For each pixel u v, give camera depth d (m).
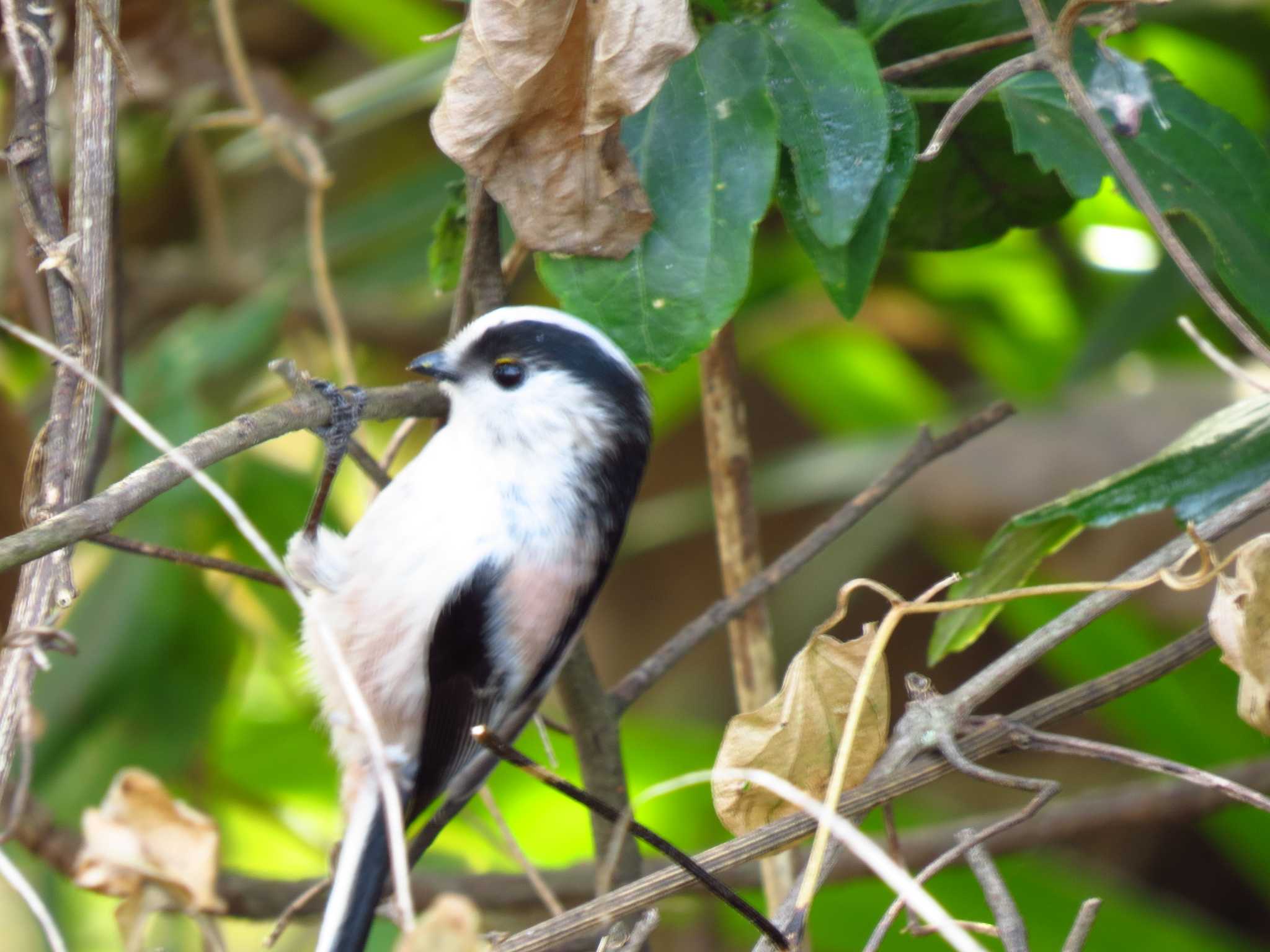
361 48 11.44
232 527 8.34
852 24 5.57
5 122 7.06
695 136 4.88
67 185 8.17
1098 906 4.53
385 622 5.76
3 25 5.38
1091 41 5.36
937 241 6.26
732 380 6.43
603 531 5.98
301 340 9.87
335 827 9.15
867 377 10.77
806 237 5.00
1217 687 8.27
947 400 11.06
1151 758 4.56
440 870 8.33
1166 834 10.51
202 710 8.18
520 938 4.56
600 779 6.23
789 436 12.32
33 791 7.77
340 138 9.70
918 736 4.82
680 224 4.85
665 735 8.59
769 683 6.48
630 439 5.98
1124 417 9.41
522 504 5.88
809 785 4.77
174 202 10.64
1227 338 9.04
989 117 5.87
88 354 4.68
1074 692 4.97
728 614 6.26
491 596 5.80
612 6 4.59
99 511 3.99
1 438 6.72
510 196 4.87
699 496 10.99
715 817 8.48
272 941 5.51
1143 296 8.00
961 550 9.87
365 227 9.28
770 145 4.79
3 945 8.92
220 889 6.97
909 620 11.30
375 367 10.88
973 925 4.65
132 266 10.23
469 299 5.94
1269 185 5.21
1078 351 8.79
